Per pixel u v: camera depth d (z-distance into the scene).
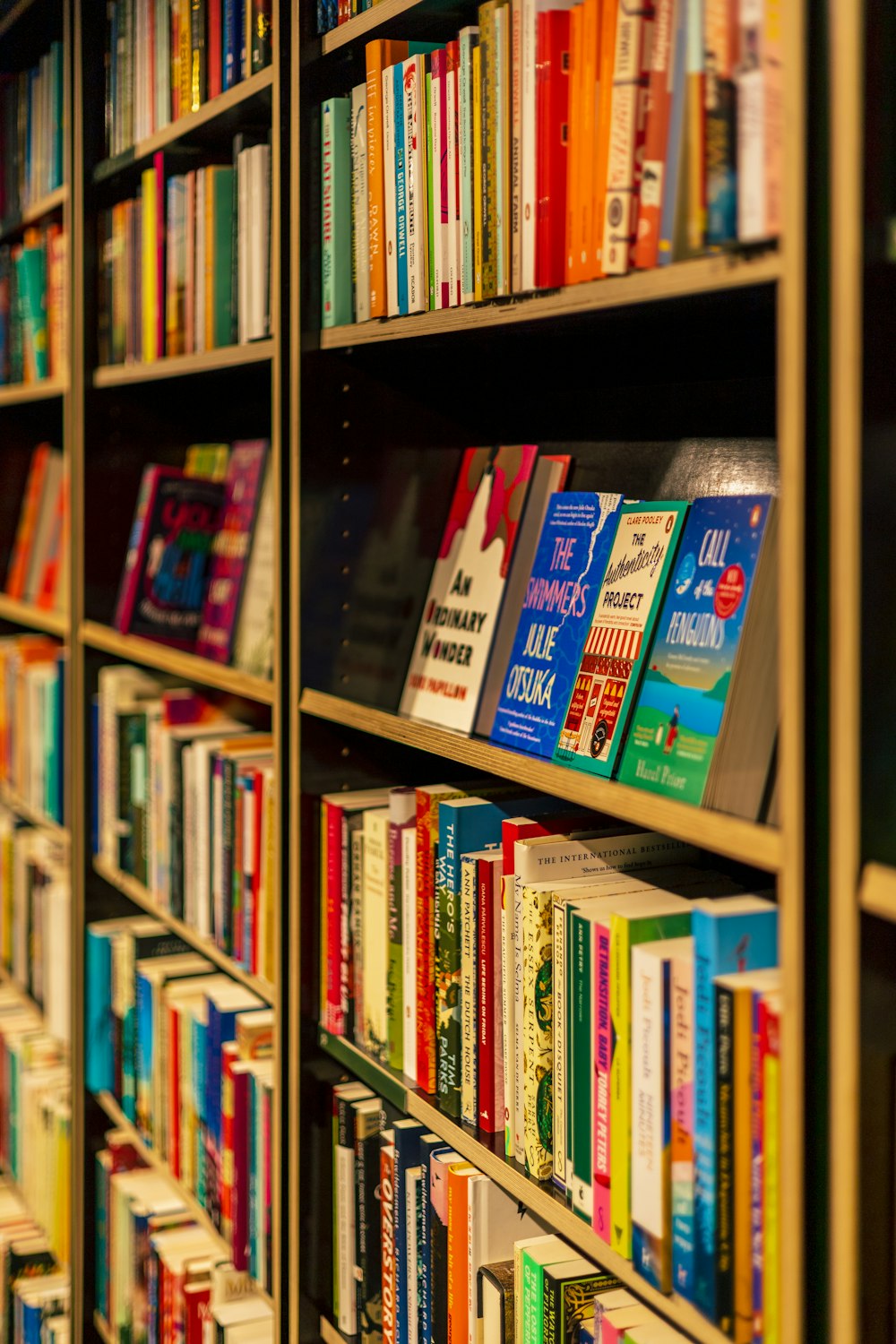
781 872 0.81
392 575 1.61
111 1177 2.19
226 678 1.72
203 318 1.79
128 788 2.15
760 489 1.24
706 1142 0.91
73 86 2.13
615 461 1.46
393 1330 1.42
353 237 1.44
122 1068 2.17
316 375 1.53
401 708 1.57
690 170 0.89
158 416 2.28
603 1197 1.04
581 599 1.25
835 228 0.75
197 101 1.74
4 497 3.02
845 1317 0.78
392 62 1.34
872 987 0.77
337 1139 1.54
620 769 1.12
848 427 0.75
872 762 0.77
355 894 1.50
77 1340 2.25
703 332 1.11
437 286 1.25
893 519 0.77
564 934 1.10
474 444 1.65
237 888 1.75
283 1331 1.62
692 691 1.04
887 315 0.76
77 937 2.28
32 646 2.84
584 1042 1.07
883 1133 0.79
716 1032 0.90
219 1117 1.79
